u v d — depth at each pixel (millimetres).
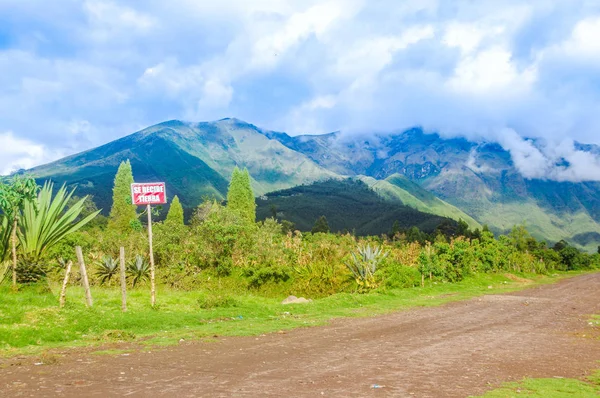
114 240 30547
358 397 6273
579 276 54812
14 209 14805
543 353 10070
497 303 21562
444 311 18156
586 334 12891
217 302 16859
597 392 6855
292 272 25922
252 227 30406
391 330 13094
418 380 7359
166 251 28500
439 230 108312
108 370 7672
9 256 15055
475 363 8859
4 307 11641
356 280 24594
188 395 6223
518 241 78375
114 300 16703
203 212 40969
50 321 11289
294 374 7602
